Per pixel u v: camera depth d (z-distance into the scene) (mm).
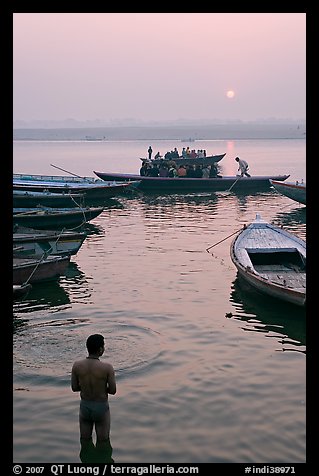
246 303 12578
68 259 14273
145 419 7617
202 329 10953
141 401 8070
